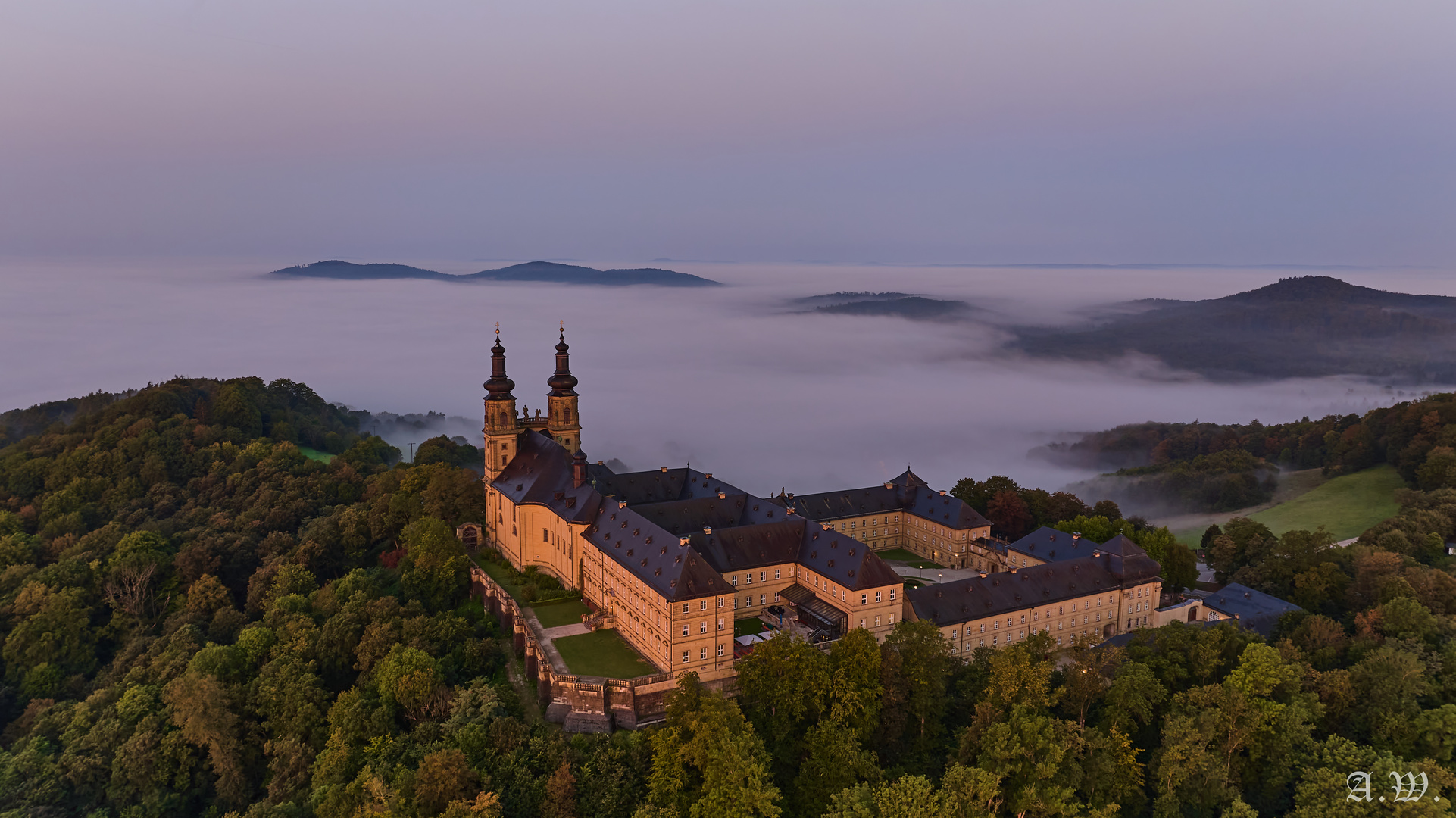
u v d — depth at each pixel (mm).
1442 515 196875
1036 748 104812
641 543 143250
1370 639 131625
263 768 134125
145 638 164250
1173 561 177000
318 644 147750
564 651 139375
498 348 187375
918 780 98625
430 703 129500
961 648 144125
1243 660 115750
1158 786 107250
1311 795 102500
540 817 106625
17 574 183500
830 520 198500
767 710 120062
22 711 153375
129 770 126375
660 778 105125
